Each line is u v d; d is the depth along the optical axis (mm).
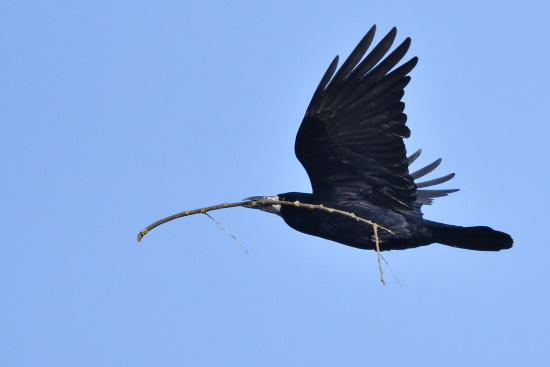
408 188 12766
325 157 12914
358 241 13172
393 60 12188
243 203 11461
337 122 12609
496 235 12734
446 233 12938
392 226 12938
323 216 13172
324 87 12414
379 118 12438
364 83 12312
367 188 13031
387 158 12672
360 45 12250
